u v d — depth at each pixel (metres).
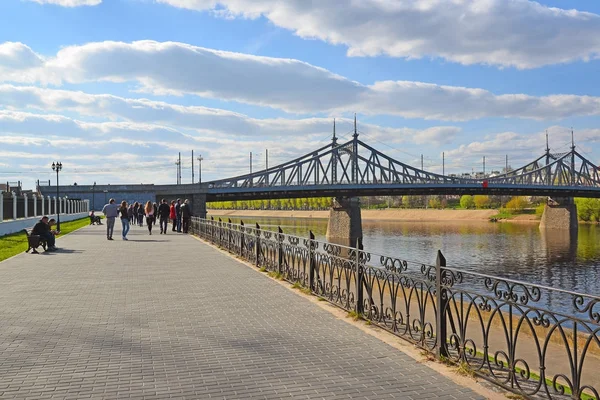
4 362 5.14
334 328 6.57
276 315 7.30
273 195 63.75
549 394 4.08
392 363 5.19
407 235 63.69
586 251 45.34
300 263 9.78
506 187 70.00
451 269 5.18
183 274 11.25
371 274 6.95
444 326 5.29
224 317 7.16
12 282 10.03
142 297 8.56
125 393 4.34
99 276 10.89
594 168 96.19
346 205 65.44
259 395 4.33
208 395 4.32
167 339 6.02
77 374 4.80
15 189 54.19
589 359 8.02
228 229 16.67
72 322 6.80
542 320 4.13
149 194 58.72
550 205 78.44
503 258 40.62
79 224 37.00
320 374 4.85
